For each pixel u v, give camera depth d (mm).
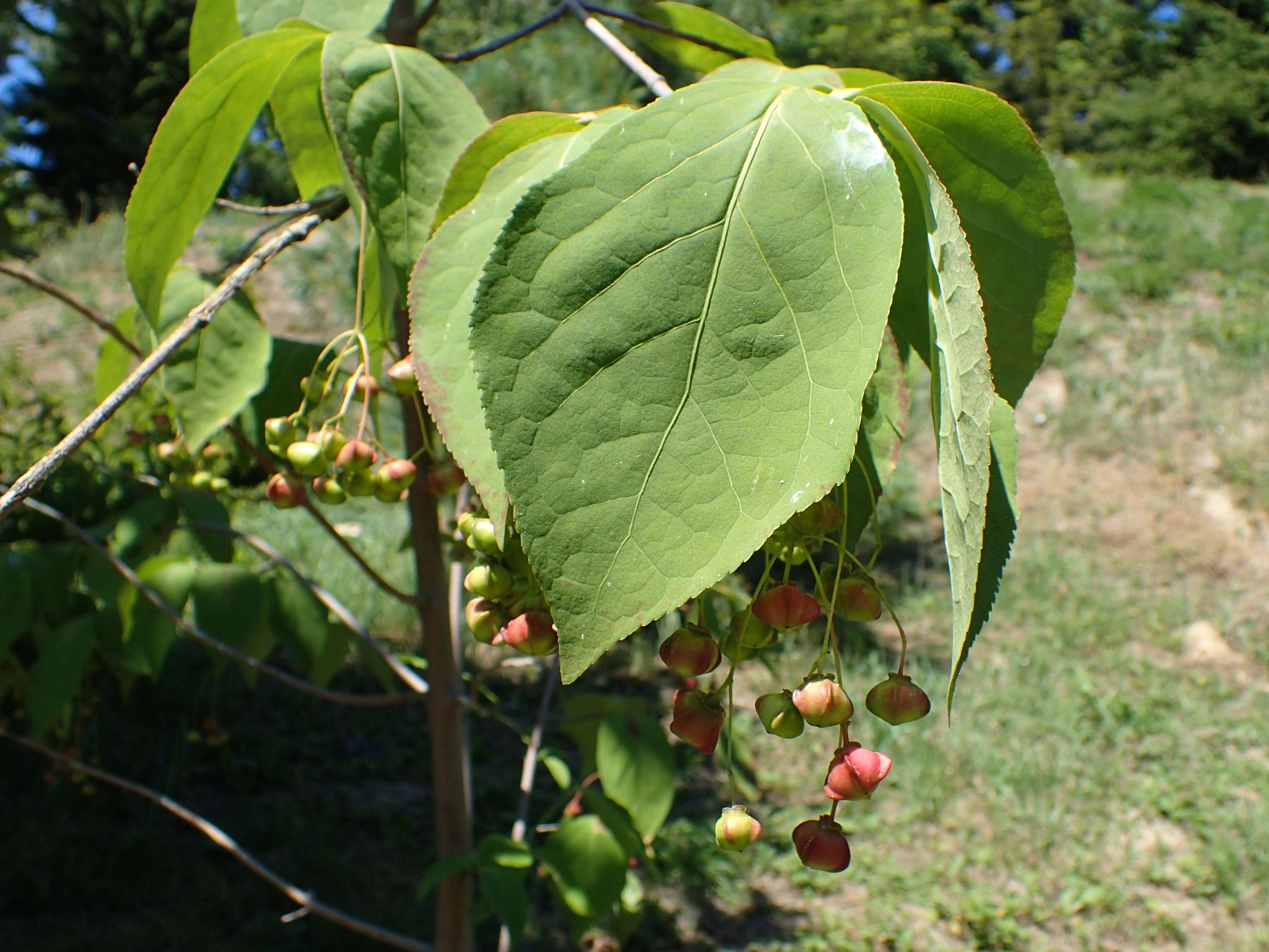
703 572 603
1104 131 20375
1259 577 7281
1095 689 6164
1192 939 4574
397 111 1173
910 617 6910
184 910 4383
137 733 5484
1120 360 9516
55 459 840
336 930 4297
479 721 6008
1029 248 974
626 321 647
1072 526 7840
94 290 10445
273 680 6230
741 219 666
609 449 627
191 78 1185
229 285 1008
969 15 21594
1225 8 22703
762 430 626
